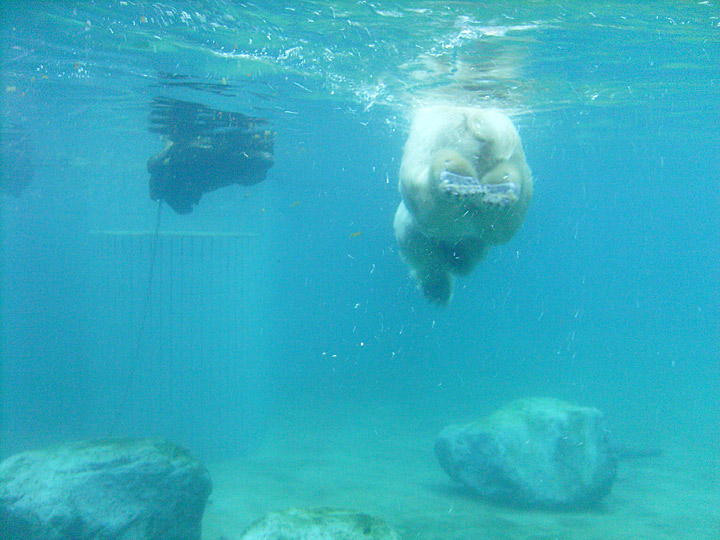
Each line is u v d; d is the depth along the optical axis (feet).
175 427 73.41
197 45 32.48
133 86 40.73
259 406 89.35
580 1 27.48
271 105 47.34
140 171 86.74
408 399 95.14
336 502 40.98
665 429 69.67
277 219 183.73
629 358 162.81
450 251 13.73
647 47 35.19
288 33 30.89
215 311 111.96
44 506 24.77
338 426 74.08
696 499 41.47
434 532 34.04
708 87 46.24
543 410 42.80
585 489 39.09
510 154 11.53
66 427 73.61
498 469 40.11
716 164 105.09
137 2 26.43
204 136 37.29
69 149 69.15
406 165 12.71
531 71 39.70
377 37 31.94
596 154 89.71
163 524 26.20
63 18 28.30
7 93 43.29
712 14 29.58
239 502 41.14
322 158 86.94
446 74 39.55
